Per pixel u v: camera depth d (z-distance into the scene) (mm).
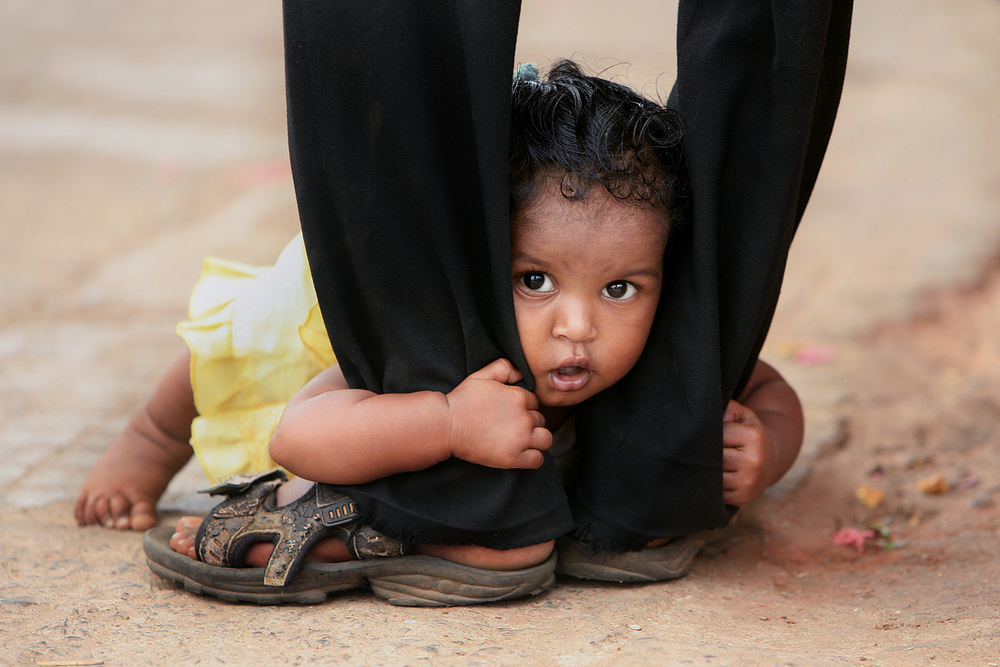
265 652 1891
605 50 10867
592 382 2057
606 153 1947
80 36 11188
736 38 1928
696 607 2186
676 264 2107
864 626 2104
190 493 3078
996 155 7930
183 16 12352
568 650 1877
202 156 7676
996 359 4250
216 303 2652
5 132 8023
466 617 2080
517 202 1944
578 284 1972
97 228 6129
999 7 13336
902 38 12148
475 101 1802
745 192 2010
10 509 2893
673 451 2119
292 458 2062
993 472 3199
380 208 1926
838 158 8000
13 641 1947
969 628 1993
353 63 1854
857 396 3877
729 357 2111
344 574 2139
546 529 2119
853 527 2938
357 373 2100
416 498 2074
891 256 5715
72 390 3939
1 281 5219
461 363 2027
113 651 1904
